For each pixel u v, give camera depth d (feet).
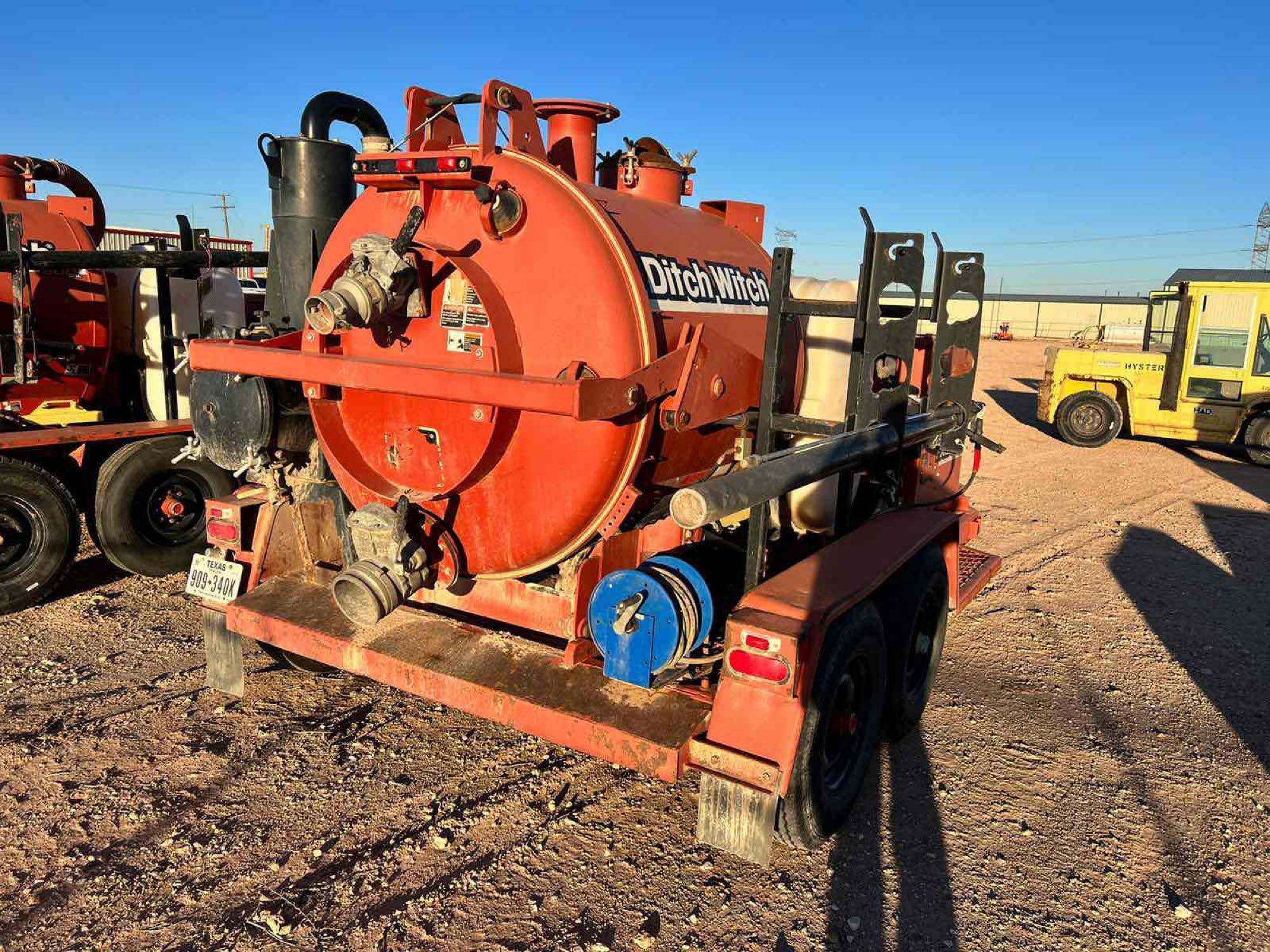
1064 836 11.83
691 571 10.57
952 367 16.84
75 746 13.14
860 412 12.52
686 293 11.93
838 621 10.61
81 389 20.15
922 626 14.90
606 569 11.46
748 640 9.57
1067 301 205.98
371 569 11.06
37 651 16.49
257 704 14.61
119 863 10.53
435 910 9.89
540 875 10.57
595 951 9.33
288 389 13.48
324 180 15.03
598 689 10.67
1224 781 13.42
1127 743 14.53
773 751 9.49
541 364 10.71
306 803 11.87
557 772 12.84
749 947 9.50
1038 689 16.53
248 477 14.70
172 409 21.53
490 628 12.60
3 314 18.45
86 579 20.65
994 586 22.72
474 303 10.84
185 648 16.83
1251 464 42.73
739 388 12.87
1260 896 10.75
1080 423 46.96
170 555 20.48
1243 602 21.85
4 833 11.03
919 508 15.11
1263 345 41.91
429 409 11.46
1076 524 29.73
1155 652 18.45
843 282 15.84
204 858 10.66
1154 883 10.91
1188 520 30.71
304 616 12.60
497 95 11.08
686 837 11.43
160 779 12.31
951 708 15.62
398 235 10.91
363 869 10.55
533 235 10.71
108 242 60.44
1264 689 16.81
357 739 13.57
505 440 11.10
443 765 12.94
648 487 11.73
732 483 8.64
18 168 22.98
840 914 10.07
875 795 12.63
